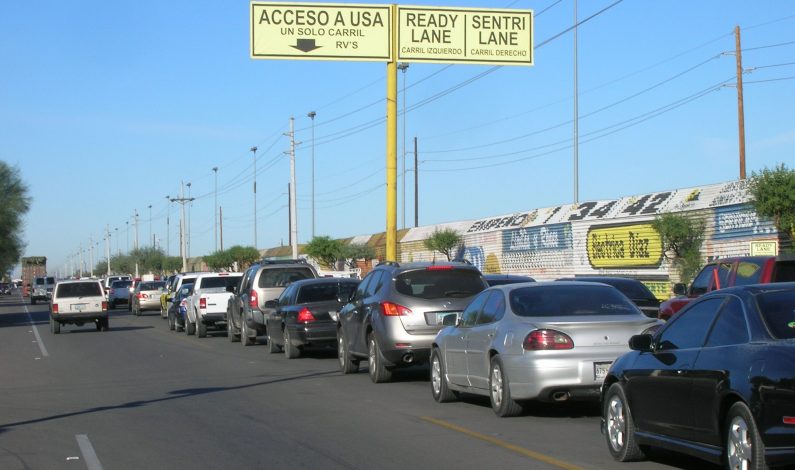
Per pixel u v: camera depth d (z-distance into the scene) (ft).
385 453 32.12
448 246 157.38
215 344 90.38
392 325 50.01
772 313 24.18
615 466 29.22
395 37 71.10
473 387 41.06
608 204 120.16
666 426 26.96
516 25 72.43
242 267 266.16
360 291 56.95
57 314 113.39
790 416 21.70
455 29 71.82
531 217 137.80
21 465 31.27
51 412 44.01
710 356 25.00
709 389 24.49
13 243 228.43
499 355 37.55
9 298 368.89
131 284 208.13
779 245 87.35
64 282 114.93
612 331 35.68
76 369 65.87
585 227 120.67
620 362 30.19
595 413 40.01
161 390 52.24
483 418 39.19
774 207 82.43
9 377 61.05
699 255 98.84
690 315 27.45
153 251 493.36
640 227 108.99
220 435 36.60
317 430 37.24
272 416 41.34
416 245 175.42
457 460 30.71
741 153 123.24
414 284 50.78
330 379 56.08
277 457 31.91
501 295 39.63
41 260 375.25
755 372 22.80
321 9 70.38
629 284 65.46
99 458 32.37
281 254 242.78
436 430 36.55
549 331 35.63
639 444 28.91
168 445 34.65
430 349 48.88
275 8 69.77
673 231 99.40
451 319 44.19
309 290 70.28
